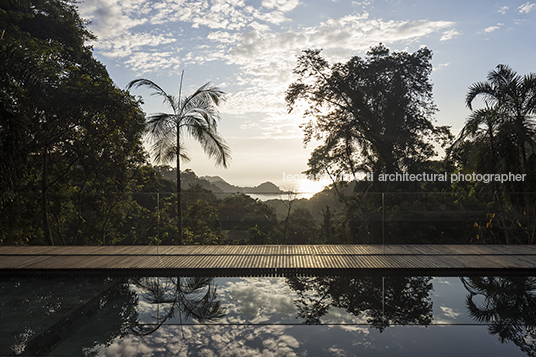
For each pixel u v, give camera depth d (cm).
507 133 999
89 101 1033
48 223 1045
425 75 1852
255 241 924
